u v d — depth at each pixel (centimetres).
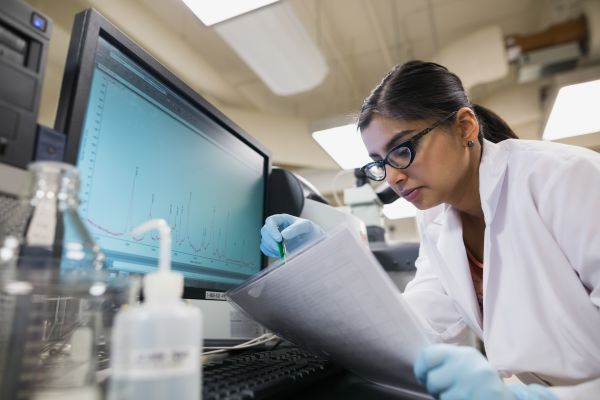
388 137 75
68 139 45
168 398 23
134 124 58
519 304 70
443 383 37
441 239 95
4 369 30
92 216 50
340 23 307
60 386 34
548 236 66
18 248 32
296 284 44
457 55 287
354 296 39
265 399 41
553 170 66
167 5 282
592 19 243
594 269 59
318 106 418
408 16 303
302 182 118
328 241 38
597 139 333
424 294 97
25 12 41
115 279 39
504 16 305
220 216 80
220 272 78
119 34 55
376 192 147
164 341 24
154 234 61
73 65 48
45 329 42
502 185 76
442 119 74
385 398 47
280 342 87
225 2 161
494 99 342
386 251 126
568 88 234
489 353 74
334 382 57
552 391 46
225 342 74
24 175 39
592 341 62
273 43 226
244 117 350
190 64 284
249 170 93
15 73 39
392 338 40
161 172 63
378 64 363
